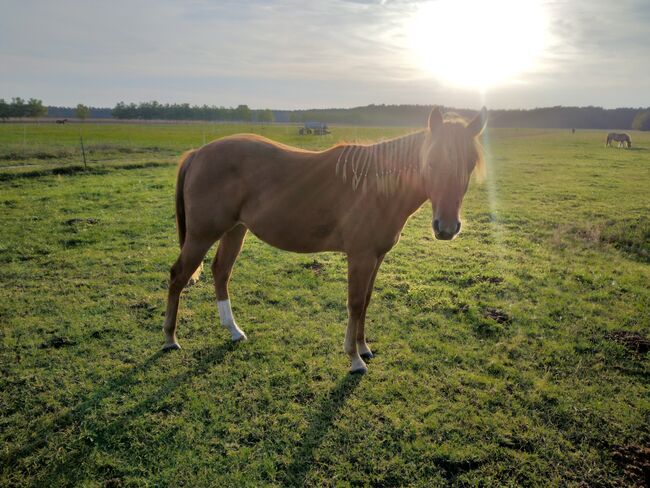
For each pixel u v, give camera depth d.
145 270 6.66
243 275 6.50
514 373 4.04
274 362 4.22
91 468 2.95
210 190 4.05
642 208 11.41
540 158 26.72
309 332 4.82
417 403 3.63
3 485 2.80
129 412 3.49
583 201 12.52
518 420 3.42
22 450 3.08
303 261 7.15
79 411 3.49
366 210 3.72
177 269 4.31
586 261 7.21
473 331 4.84
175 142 35.09
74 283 6.03
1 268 6.50
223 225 4.17
